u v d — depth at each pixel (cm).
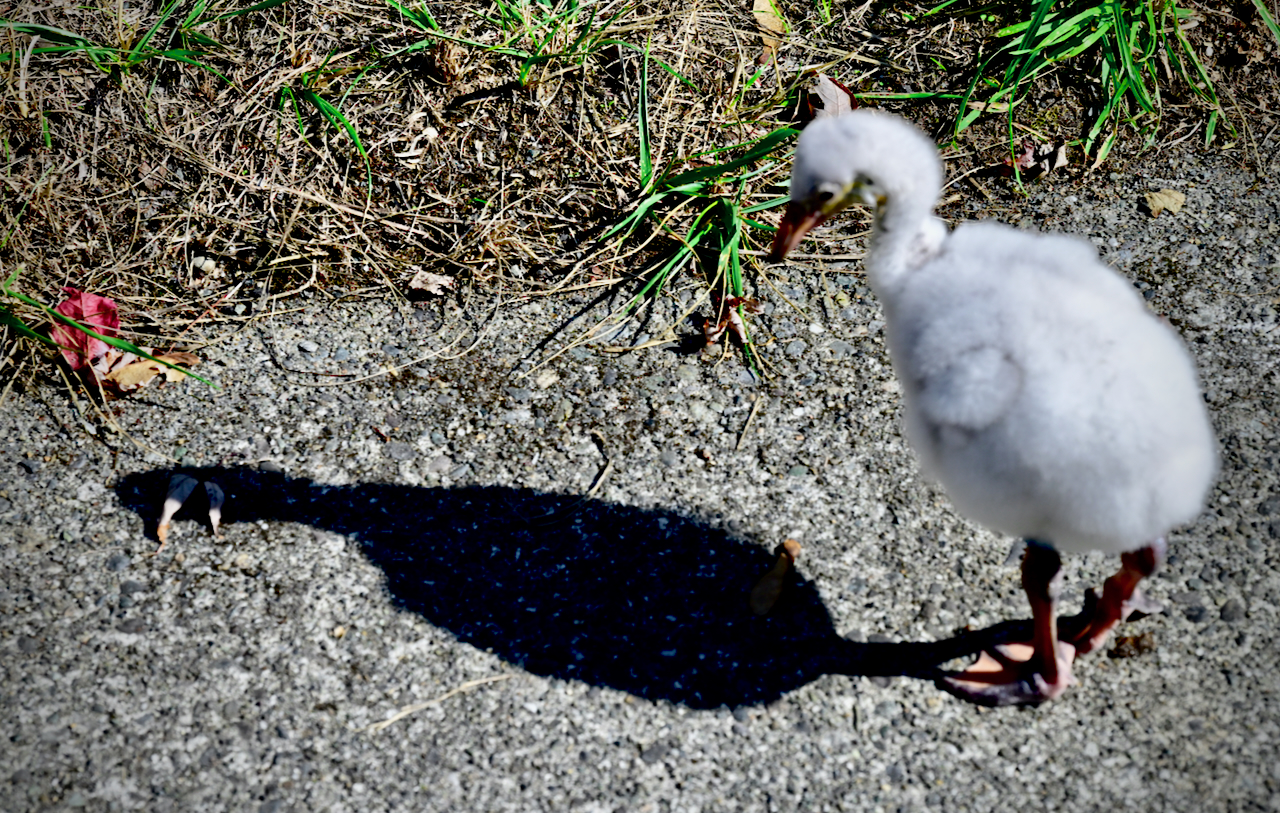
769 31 469
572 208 416
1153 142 442
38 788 261
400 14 455
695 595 307
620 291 398
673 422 355
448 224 411
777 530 323
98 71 429
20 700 278
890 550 317
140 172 412
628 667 290
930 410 238
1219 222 411
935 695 283
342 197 414
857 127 258
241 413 356
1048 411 221
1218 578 305
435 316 390
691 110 442
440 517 327
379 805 261
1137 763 267
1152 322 247
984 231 263
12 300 377
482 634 297
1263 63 462
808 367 371
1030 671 281
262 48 442
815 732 276
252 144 420
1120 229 412
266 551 316
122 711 277
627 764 269
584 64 442
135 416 354
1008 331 232
